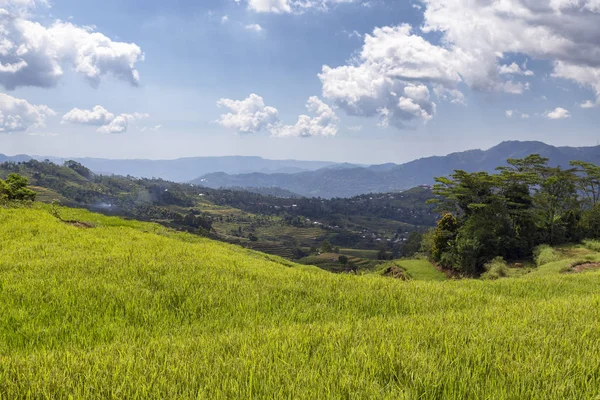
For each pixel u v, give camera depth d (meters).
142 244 14.61
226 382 3.19
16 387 3.15
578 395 3.06
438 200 62.34
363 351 3.92
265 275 10.27
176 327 5.85
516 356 3.78
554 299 7.78
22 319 5.87
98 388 3.12
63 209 24.44
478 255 51.12
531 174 55.12
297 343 4.34
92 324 5.82
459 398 3.00
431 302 7.85
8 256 10.61
